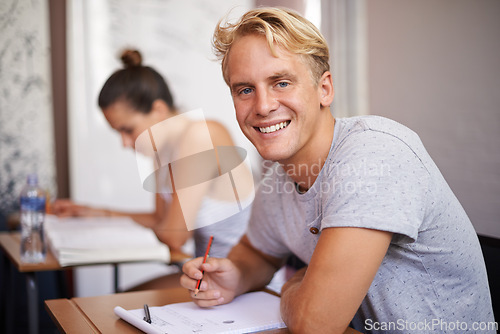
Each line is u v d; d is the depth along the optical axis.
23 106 2.56
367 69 2.22
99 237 1.72
